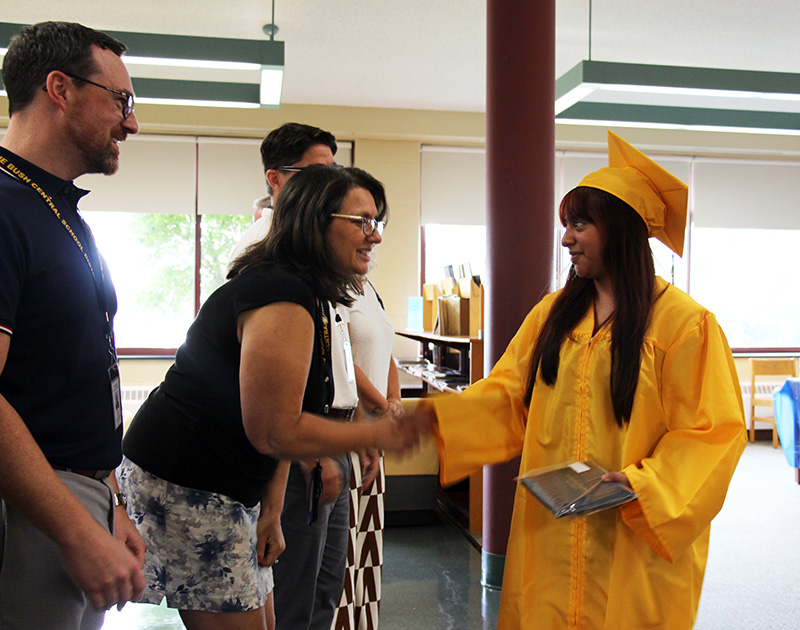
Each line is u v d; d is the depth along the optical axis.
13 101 1.12
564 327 1.63
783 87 3.82
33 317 1.02
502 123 2.93
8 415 0.92
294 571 1.75
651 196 1.56
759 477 5.33
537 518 1.63
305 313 1.15
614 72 3.68
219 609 1.31
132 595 1.02
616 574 1.47
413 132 6.58
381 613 2.87
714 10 4.46
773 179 7.28
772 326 7.46
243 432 1.26
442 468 1.67
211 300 1.25
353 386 1.82
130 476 1.32
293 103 6.39
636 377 1.49
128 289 6.46
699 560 1.53
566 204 1.61
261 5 4.39
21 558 1.02
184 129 6.32
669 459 1.45
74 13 4.45
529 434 1.67
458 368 4.84
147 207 6.34
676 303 1.53
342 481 1.76
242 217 6.61
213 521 1.29
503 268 2.94
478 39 4.94
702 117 4.62
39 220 1.04
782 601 2.98
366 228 1.30
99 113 1.11
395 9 4.48
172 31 4.77
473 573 3.33
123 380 6.31
